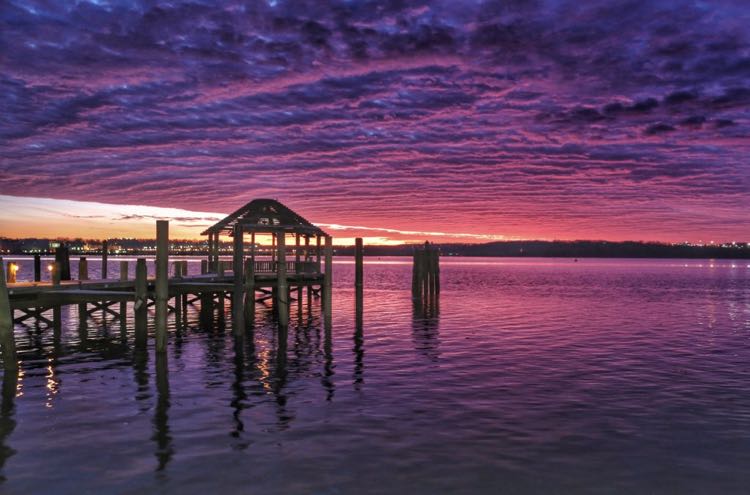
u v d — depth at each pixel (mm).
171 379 16047
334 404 13422
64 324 27297
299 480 9000
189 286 24344
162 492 8539
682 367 17875
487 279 86312
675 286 67562
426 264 43656
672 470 9438
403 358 19375
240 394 14359
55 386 15109
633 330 26906
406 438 10969
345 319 31250
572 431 11398
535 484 8883
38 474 9180
